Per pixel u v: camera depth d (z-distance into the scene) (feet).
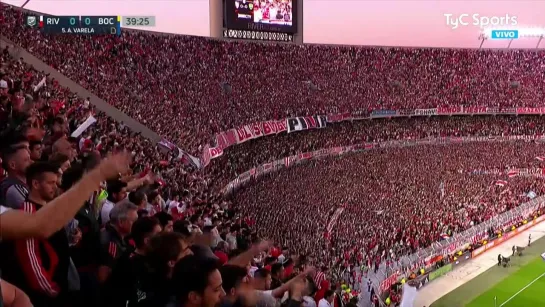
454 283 114.11
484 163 211.20
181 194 59.57
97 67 134.92
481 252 135.74
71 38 132.26
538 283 115.14
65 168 22.63
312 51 222.07
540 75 259.19
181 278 14.02
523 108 246.68
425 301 103.19
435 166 201.87
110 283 16.78
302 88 204.03
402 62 246.27
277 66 205.05
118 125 87.51
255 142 173.17
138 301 16.06
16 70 77.82
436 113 235.40
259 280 22.75
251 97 181.88
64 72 115.44
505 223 148.46
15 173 17.85
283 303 23.53
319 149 190.08
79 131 41.16
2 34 105.60
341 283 77.97
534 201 163.73
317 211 131.64
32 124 30.04
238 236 46.55
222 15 186.19
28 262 13.96
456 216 143.54
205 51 180.45
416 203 152.66
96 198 24.98
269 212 123.44
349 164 191.11
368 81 229.45
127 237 19.98
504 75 258.37
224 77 180.96
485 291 109.81
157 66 156.97
